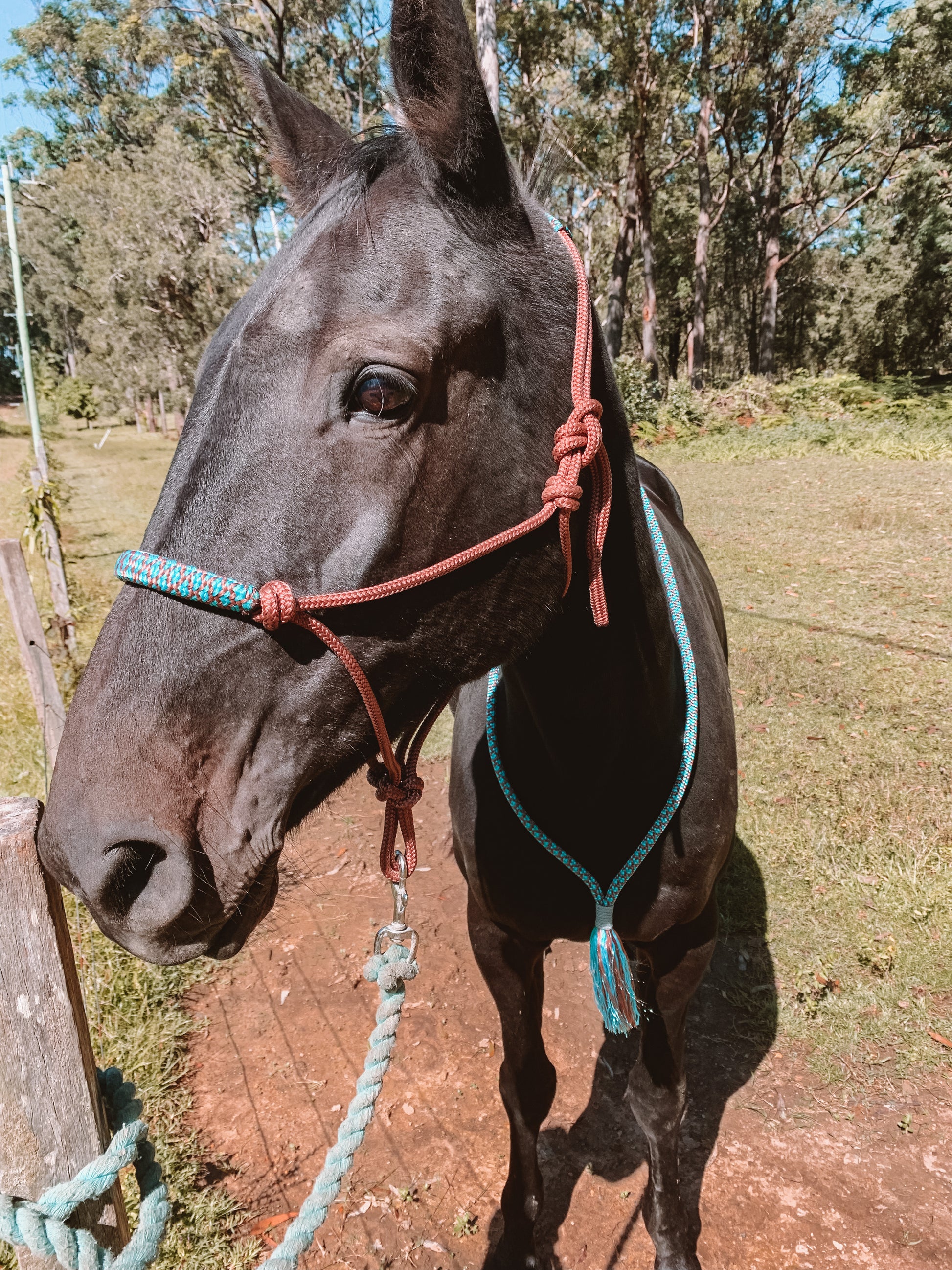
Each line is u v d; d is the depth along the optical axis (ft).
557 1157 7.14
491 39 41.16
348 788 13.65
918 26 70.13
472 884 5.39
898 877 9.90
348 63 68.95
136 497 46.39
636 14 57.41
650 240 71.00
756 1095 7.57
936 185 78.95
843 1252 6.23
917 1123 7.20
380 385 3.15
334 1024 8.70
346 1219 6.66
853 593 20.68
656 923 5.04
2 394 142.92
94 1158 3.38
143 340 63.36
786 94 78.28
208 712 3.19
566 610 4.11
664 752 4.75
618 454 4.20
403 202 3.36
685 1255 5.92
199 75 63.82
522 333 3.56
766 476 38.42
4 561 11.19
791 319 118.01
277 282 3.29
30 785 12.47
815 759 12.71
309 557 3.20
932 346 95.91
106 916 3.05
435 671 3.67
